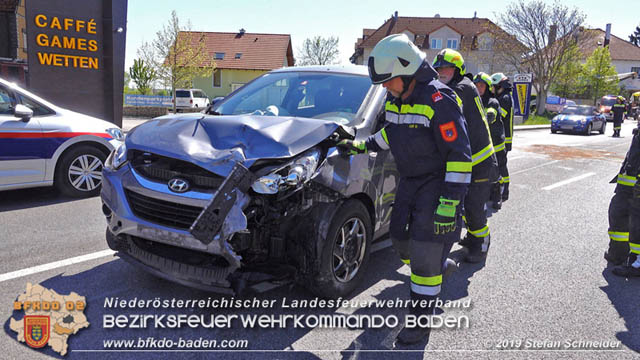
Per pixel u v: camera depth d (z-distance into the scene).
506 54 39.25
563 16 36.03
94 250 4.27
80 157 6.17
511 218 6.04
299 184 2.89
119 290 3.50
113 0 11.69
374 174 3.57
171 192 2.94
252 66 42.72
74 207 5.75
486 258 4.52
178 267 3.05
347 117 3.79
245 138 3.03
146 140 3.21
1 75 18.20
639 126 4.19
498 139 6.55
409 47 2.62
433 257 2.83
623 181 4.26
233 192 2.79
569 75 38.81
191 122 3.30
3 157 5.46
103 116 12.17
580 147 15.49
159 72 29.52
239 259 2.86
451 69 3.95
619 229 4.32
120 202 3.17
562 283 3.96
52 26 11.16
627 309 3.50
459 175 2.63
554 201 7.10
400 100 2.79
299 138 3.05
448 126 2.62
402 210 2.92
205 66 32.28
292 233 3.06
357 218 3.44
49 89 11.33
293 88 4.28
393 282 3.83
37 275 3.71
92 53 11.75
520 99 26.11
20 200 6.07
